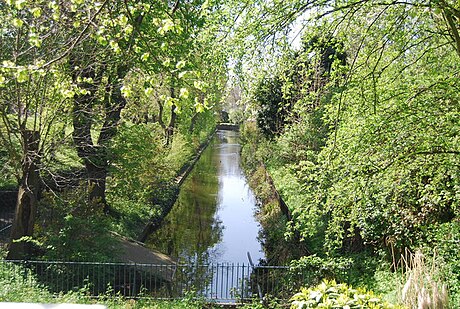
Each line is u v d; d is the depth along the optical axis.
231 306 11.79
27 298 10.39
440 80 8.89
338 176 9.62
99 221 14.80
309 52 8.94
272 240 18.56
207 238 21.11
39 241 13.54
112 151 16.83
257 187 29.36
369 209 11.21
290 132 21.06
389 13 8.62
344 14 8.38
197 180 36.19
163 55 7.34
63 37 11.13
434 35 9.32
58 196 14.87
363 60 9.34
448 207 11.03
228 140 73.44
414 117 8.87
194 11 11.22
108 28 6.72
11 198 18.81
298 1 7.80
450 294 8.38
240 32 8.03
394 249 11.70
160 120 29.77
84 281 12.43
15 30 11.26
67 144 14.62
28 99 12.37
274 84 9.56
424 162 9.36
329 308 4.82
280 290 12.57
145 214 21.52
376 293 10.23
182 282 14.30
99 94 14.81
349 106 9.58
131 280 13.73
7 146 12.99
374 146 9.09
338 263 12.09
